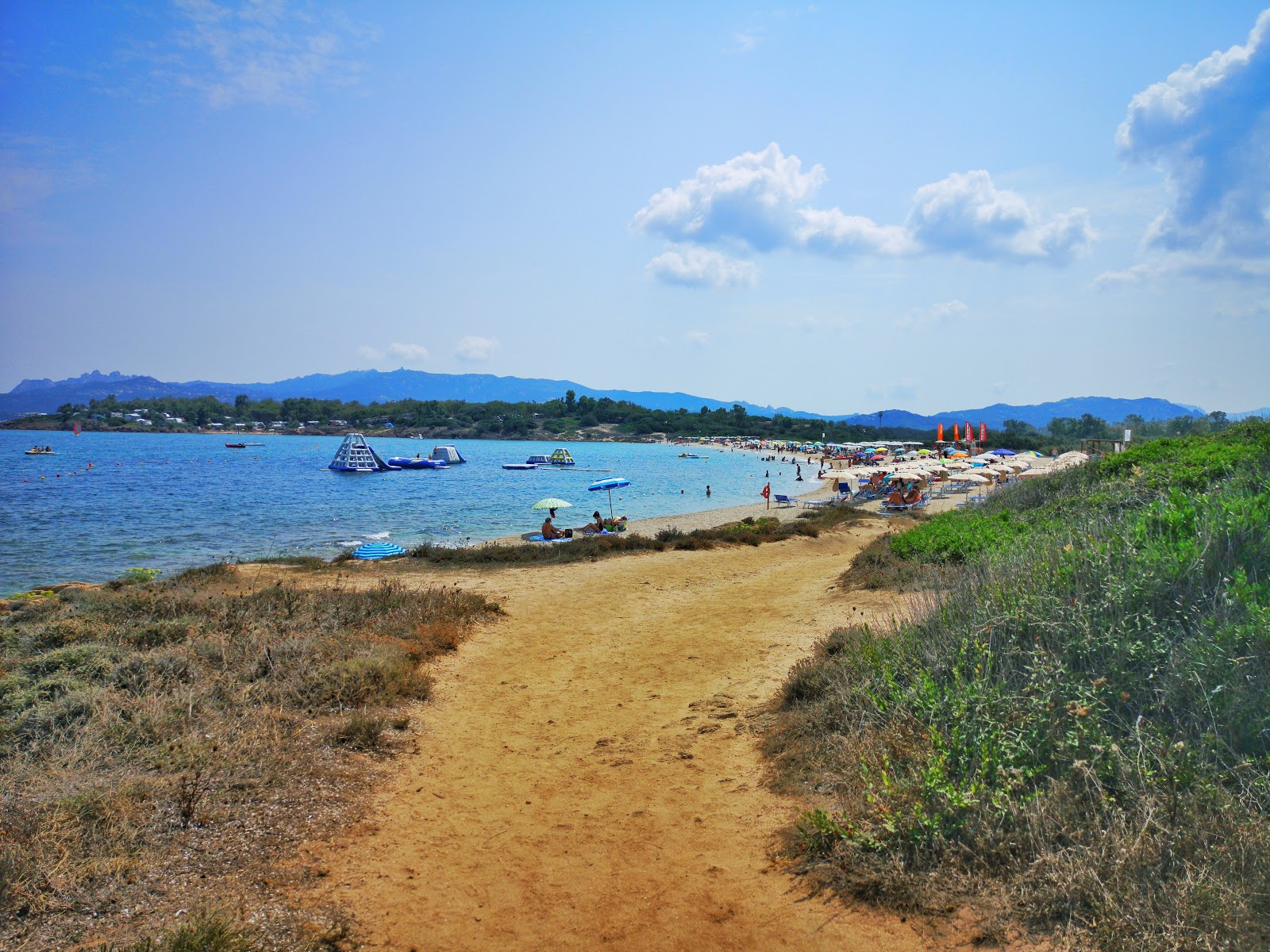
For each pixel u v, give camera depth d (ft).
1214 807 12.17
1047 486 59.67
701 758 21.31
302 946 12.23
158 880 13.91
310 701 24.27
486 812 18.13
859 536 81.56
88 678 24.31
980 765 15.01
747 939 12.45
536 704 26.99
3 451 379.35
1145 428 155.12
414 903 13.91
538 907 13.79
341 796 18.33
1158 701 15.10
